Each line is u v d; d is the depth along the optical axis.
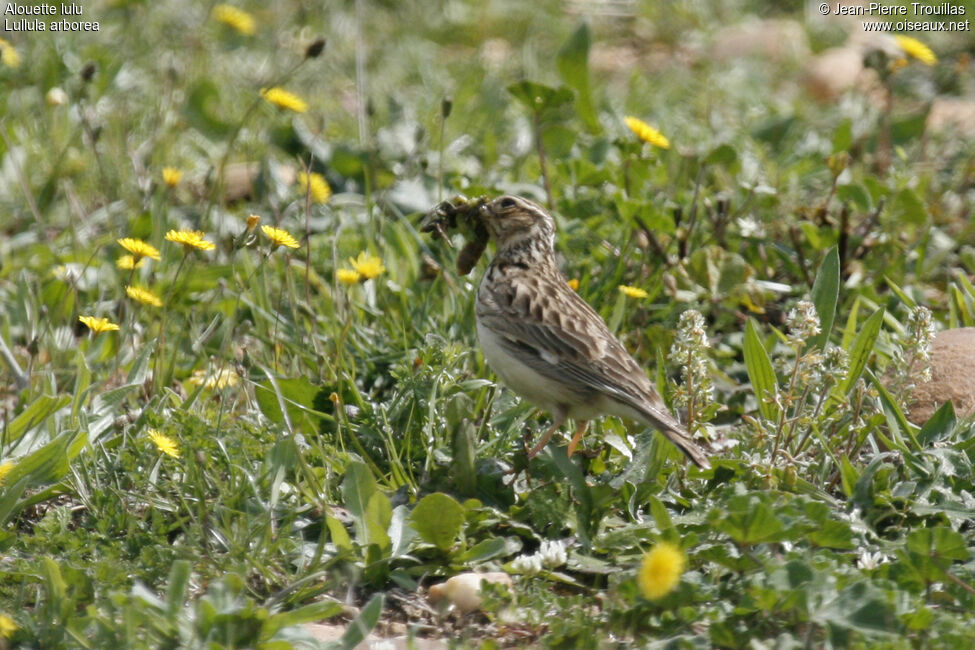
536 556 8.40
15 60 16.05
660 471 9.56
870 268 13.70
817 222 14.04
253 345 12.34
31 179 15.78
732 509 7.86
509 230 11.45
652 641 7.57
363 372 11.59
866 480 9.16
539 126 13.98
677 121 18.72
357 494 8.55
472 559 8.65
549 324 10.30
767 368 10.05
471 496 9.41
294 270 13.44
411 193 15.05
